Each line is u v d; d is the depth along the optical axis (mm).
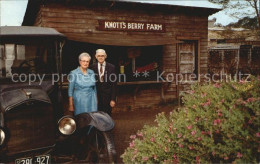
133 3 9133
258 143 2338
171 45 10422
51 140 3289
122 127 6770
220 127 2602
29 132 3133
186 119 2953
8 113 3000
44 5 8258
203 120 2771
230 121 2461
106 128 3453
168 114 8406
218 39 21781
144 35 9891
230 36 19125
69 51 8742
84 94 4211
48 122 3262
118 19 9406
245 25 17000
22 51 3762
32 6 8961
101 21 9117
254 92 2639
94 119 3557
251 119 2391
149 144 3297
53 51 3936
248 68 16203
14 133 3047
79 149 3908
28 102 3088
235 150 2441
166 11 10188
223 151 2492
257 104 2416
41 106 3205
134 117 8258
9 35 3600
